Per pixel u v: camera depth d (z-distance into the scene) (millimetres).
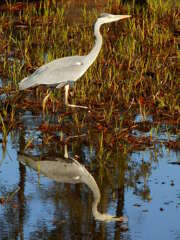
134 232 9461
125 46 19297
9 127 13508
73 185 11062
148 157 12203
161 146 12695
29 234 9406
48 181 11227
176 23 22078
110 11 23891
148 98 15391
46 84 13992
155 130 13484
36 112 14602
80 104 15109
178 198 10531
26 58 18094
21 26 22016
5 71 17312
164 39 19969
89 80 16438
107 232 9461
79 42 19797
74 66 14258
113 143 12828
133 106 14914
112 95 15547
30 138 13070
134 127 13641
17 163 11945
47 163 11945
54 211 10133
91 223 9742
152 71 17234
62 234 9391
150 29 21016
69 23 22438
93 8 24453
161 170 11625
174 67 17594
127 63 17938
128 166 11812
